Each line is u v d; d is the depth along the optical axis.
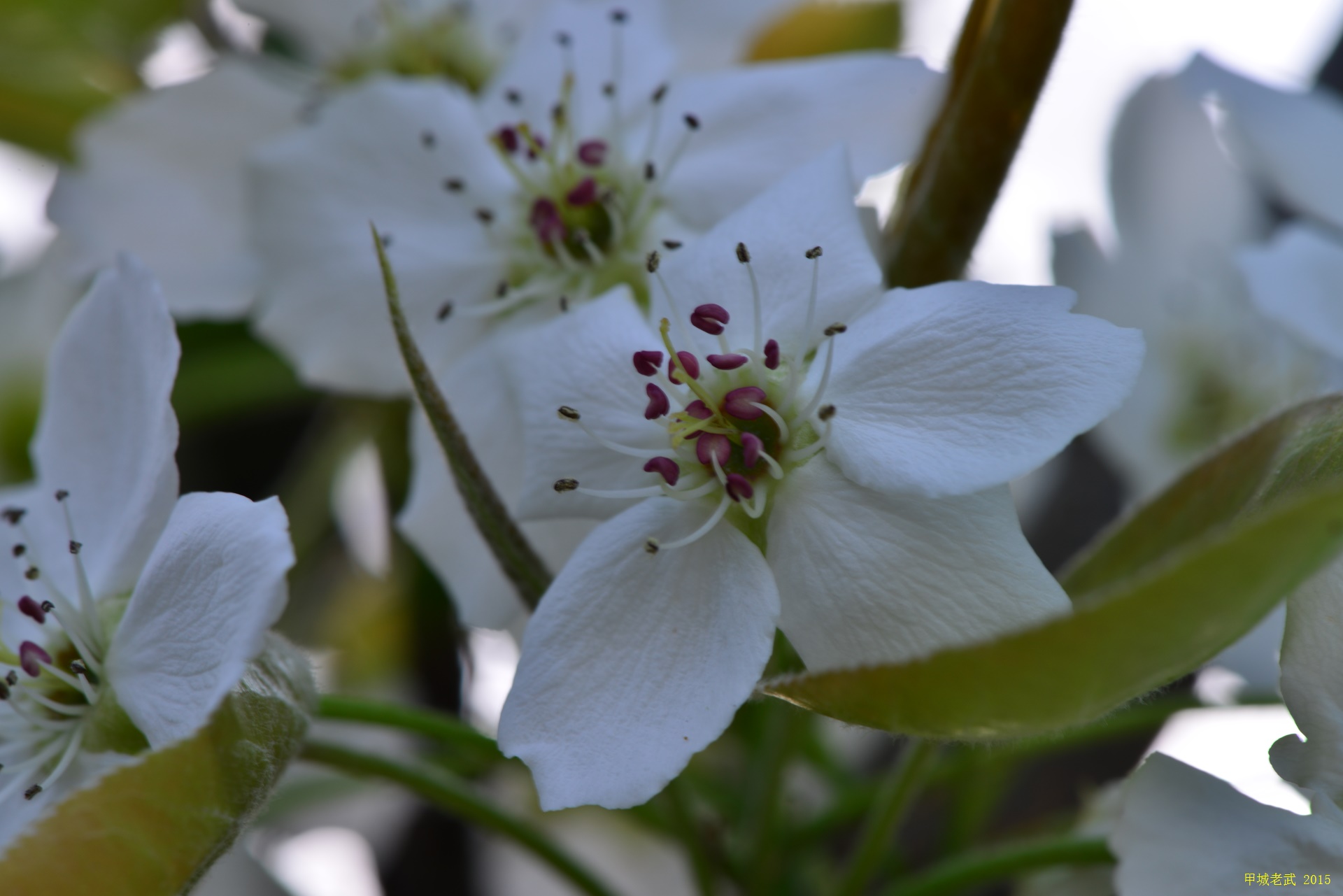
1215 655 0.17
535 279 0.20
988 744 0.17
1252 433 0.18
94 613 0.19
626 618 0.18
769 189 0.19
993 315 0.18
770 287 0.19
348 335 0.21
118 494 0.19
